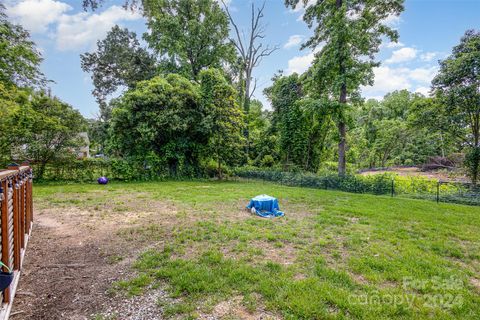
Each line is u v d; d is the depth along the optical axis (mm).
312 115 13906
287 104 16500
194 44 18594
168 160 14852
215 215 6055
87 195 8656
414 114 13461
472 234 4910
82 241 4203
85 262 3396
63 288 2727
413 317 2252
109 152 14695
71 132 11688
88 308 2375
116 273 3086
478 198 8633
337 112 12312
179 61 17578
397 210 7023
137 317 2236
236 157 15562
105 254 3670
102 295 2598
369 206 7539
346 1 11578
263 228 5047
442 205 8070
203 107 14477
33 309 2348
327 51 12258
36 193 8750
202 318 2213
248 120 19562
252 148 19422
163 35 17328
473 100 10984
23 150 10711
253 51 20609
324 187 11828
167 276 2980
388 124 28109
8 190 2199
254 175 15219
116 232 4680
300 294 2578
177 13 18516
